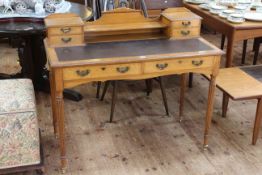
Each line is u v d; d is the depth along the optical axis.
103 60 1.95
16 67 3.70
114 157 2.35
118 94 3.19
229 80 2.53
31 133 2.03
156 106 3.01
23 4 2.78
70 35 2.16
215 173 2.22
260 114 2.40
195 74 3.63
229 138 2.58
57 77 1.92
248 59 4.08
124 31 2.38
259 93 2.34
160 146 2.48
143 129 2.67
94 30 2.28
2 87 2.17
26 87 2.20
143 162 2.31
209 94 2.30
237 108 3.00
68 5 2.99
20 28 2.47
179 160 2.34
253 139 2.49
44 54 3.12
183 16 2.38
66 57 1.99
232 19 2.82
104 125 2.71
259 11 3.18
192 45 2.25
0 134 1.98
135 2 3.06
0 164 2.05
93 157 2.34
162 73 2.11
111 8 2.96
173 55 2.06
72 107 2.96
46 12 2.77
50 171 2.20
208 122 2.37
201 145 2.50
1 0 2.71
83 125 2.70
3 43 4.32
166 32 2.40
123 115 2.85
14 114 1.96
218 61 2.18
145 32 2.42
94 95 3.18
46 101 3.04
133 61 1.99
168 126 2.72
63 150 2.13
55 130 2.50
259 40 3.70
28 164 2.10
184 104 3.05
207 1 3.39
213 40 4.70
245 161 2.34
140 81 3.44
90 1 3.76
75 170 2.21
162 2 3.24
